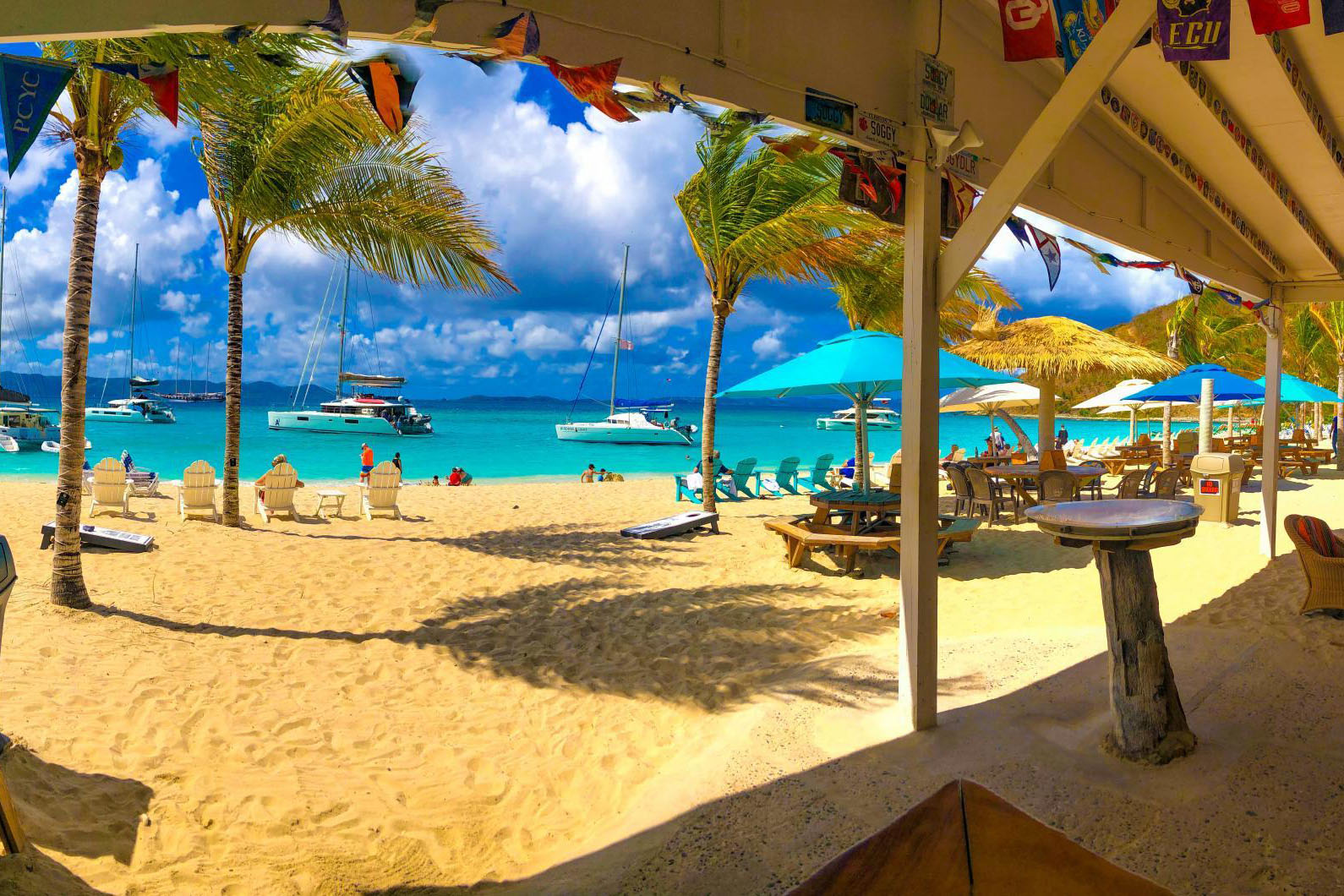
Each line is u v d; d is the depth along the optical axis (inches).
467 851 137.5
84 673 208.5
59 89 87.0
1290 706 158.6
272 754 170.9
